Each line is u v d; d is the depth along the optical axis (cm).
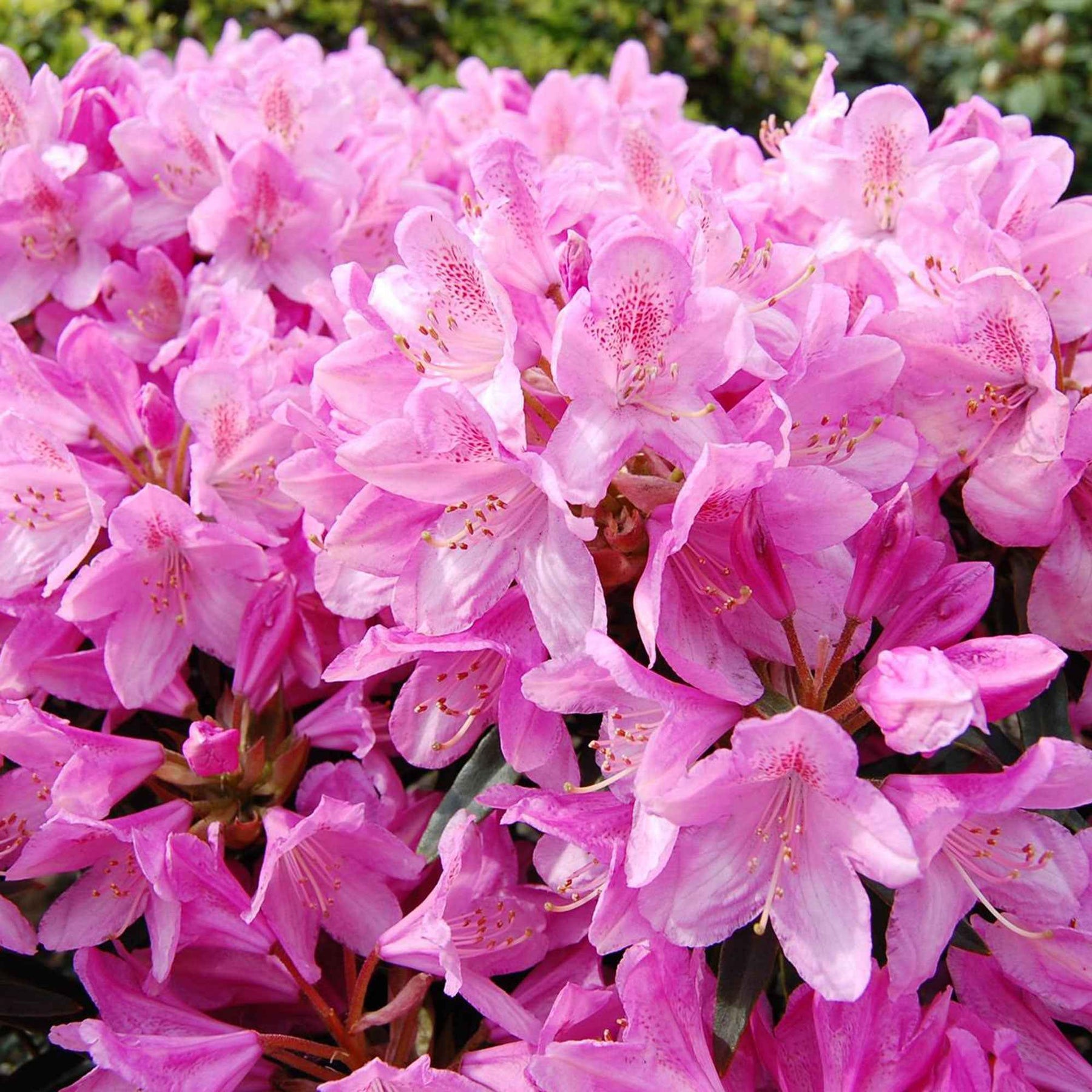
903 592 47
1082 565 51
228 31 76
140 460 55
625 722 47
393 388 47
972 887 45
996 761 48
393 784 52
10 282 61
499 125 72
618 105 71
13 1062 74
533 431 46
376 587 49
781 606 45
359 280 49
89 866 51
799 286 49
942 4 125
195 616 53
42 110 60
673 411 45
